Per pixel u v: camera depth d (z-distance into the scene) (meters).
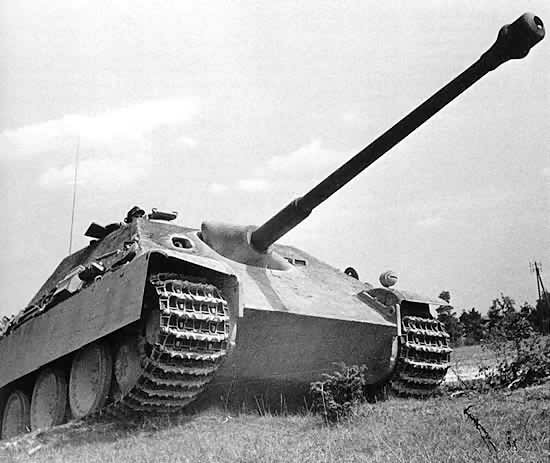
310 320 15.56
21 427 17.83
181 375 13.52
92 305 14.76
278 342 15.73
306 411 15.56
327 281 18.36
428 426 11.56
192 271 14.34
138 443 12.20
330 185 15.01
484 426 11.01
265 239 16.59
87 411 14.93
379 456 9.70
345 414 13.19
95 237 19.52
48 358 15.91
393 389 17.73
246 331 15.11
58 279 19.47
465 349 33.12
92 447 12.21
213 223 17.22
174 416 14.44
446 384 19.78
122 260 15.16
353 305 17.20
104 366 14.64
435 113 13.44
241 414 14.66
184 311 13.34
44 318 16.89
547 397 13.38
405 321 17.64
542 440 9.86
